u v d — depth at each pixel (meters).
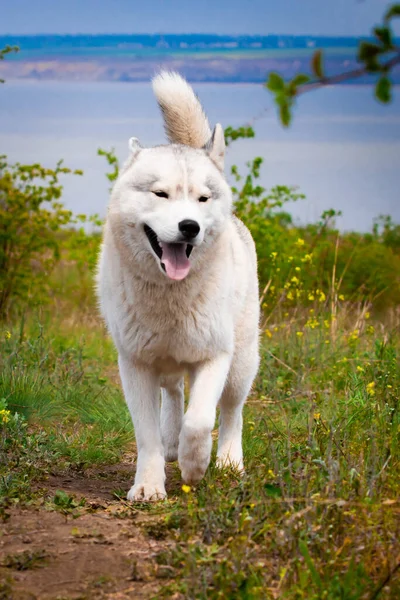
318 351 8.46
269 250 10.54
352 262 11.29
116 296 5.10
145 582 3.69
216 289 5.06
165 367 5.32
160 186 4.92
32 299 10.64
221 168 5.40
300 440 5.91
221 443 5.82
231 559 3.63
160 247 4.92
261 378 8.07
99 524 4.42
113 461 6.03
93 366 8.78
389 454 4.72
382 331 8.95
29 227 10.63
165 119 6.02
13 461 5.44
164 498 4.94
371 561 3.67
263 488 4.32
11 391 7.00
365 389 6.41
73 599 3.53
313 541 3.78
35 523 4.40
